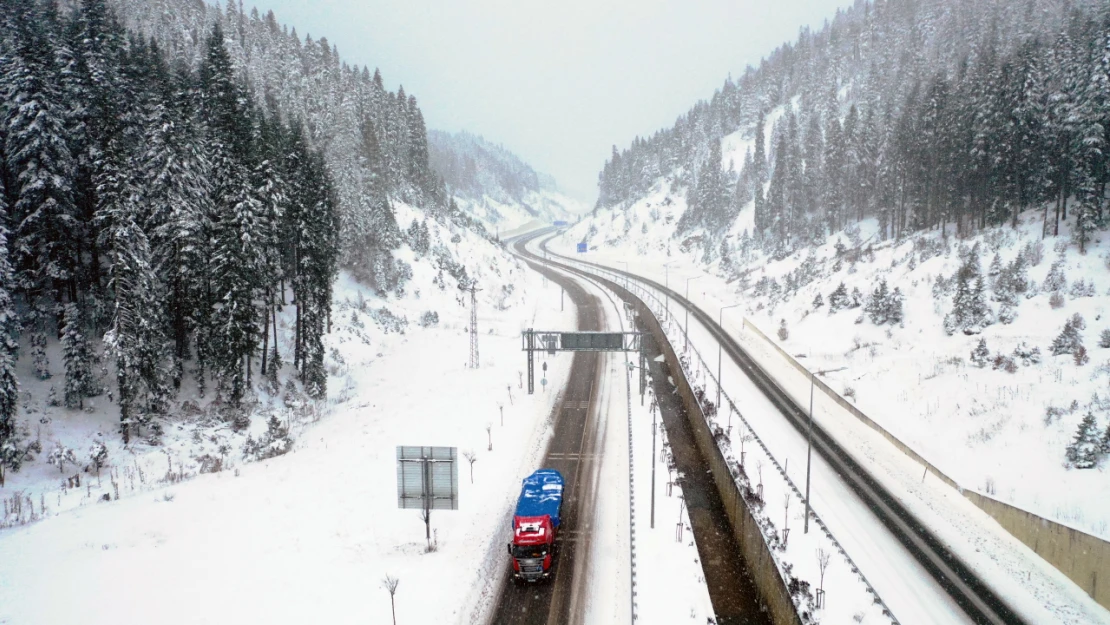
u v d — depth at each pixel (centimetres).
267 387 5441
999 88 7250
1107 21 6225
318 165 5912
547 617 2683
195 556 2920
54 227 4422
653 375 7094
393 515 3491
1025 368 4644
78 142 4675
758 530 3084
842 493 3825
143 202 4766
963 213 8075
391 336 7656
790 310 8481
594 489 4034
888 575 2920
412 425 5106
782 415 5319
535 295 12312
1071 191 6575
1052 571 2925
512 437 4934
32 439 3931
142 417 4397
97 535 3086
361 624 2472
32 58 4366
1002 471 3709
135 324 4331
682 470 4519
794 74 19925
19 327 3906
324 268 5734
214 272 4806
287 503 3588
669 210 18088
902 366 5619
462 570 2964
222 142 4934
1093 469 3356
